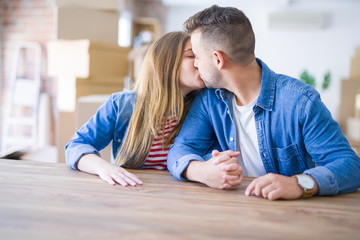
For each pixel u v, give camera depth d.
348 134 4.29
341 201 0.91
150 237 0.64
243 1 6.05
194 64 1.26
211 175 0.99
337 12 6.27
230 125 1.29
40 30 4.67
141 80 1.38
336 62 6.34
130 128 1.35
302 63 6.41
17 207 0.77
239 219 0.74
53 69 2.86
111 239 0.63
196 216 0.75
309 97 1.11
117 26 3.01
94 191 0.92
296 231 0.69
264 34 6.43
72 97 2.78
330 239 0.65
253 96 1.23
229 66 1.16
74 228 0.67
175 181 1.07
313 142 1.10
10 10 4.69
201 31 1.17
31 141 4.60
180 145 1.24
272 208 0.82
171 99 1.34
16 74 4.59
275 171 1.25
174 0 5.91
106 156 1.86
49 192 0.89
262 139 1.22
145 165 1.40
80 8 2.90
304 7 6.34
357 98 4.34
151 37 5.83
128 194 0.90
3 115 4.75
